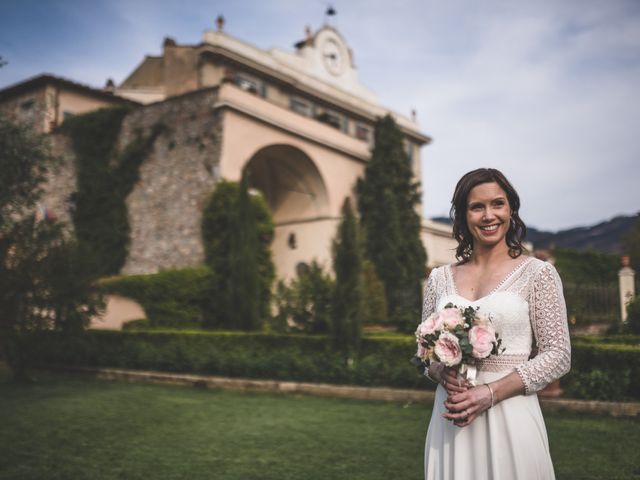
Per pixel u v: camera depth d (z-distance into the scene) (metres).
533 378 1.89
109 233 20.00
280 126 20.38
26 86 23.14
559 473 4.51
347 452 5.40
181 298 16.58
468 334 1.95
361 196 24.02
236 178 18.59
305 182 23.30
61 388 10.10
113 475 4.68
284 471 4.77
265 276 17.44
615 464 4.76
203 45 22.83
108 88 26.52
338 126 24.19
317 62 28.66
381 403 8.49
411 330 11.91
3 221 12.52
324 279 11.82
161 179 19.52
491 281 2.10
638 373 7.43
